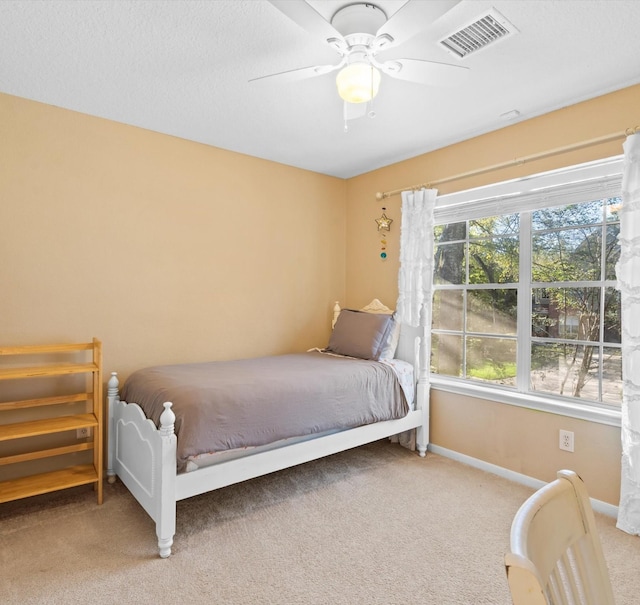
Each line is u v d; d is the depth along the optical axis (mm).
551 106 2602
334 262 4094
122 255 2889
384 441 3619
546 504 755
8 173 2488
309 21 1568
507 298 2994
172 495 1958
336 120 2820
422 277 3295
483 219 3127
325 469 2994
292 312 3793
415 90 2410
